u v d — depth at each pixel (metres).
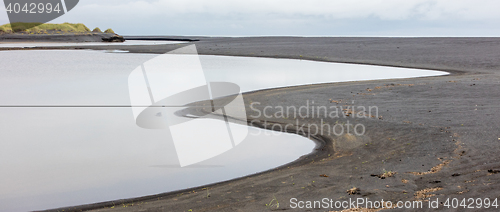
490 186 4.68
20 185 6.89
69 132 11.21
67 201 6.04
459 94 14.89
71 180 7.09
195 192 5.98
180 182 6.75
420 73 25.72
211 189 6.05
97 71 28.31
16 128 11.77
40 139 10.39
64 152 9.10
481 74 23.39
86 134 10.90
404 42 59.84
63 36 83.62
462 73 25.05
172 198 5.71
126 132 11.04
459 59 32.84
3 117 13.47
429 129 9.64
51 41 81.31
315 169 6.93
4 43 72.56
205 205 5.15
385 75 24.64
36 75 26.11
